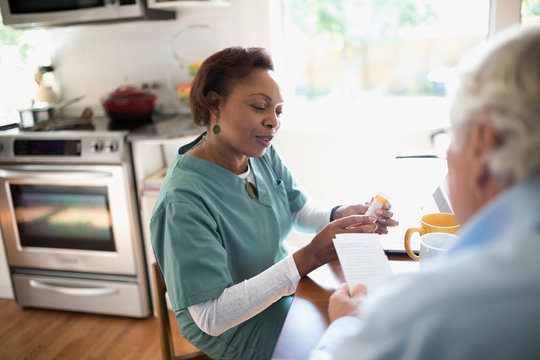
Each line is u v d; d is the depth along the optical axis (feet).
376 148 7.85
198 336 3.69
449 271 1.32
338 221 3.29
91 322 7.50
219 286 3.23
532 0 6.88
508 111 1.35
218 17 7.87
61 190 7.07
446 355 1.24
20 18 7.41
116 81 8.59
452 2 11.03
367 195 4.74
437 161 5.78
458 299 1.25
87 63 8.61
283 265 3.25
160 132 6.70
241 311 3.18
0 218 7.45
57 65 8.73
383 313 1.37
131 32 8.27
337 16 17.75
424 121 7.72
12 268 7.73
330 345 2.16
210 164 3.70
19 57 8.37
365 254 2.94
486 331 1.21
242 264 3.78
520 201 1.37
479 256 1.34
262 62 3.59
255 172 4.10
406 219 4.04
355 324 2.27
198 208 3.40
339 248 2.99
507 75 1.38
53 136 6.84
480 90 1.44
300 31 17.30
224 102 3.54
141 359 6.51
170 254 3.27
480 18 7.78
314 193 8.32
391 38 16.55
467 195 1.62
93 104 8.79
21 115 7.28
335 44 17.39
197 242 3.26
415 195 4.64
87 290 7.39
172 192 3.43
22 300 7.87
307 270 3.21
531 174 1.37
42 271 7.63
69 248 7.34
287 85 8.56
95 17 7.09
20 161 7.06
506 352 1.20
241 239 3.73
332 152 8.03
